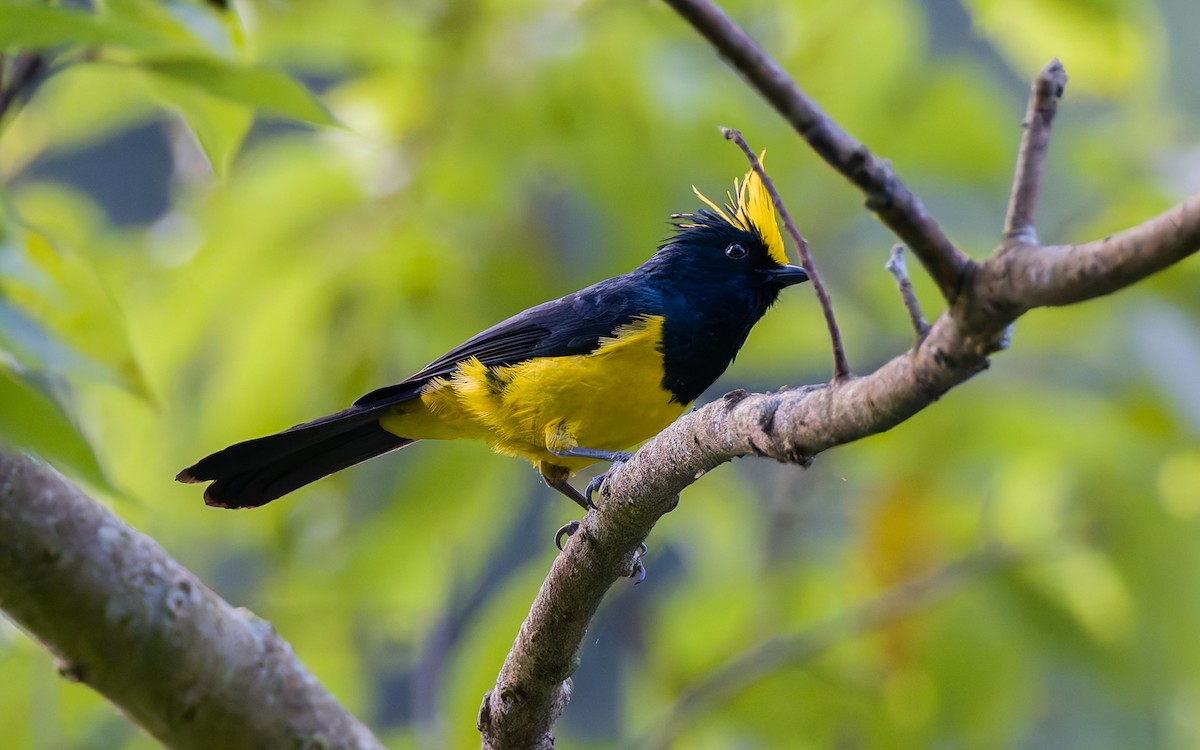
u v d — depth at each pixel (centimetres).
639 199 1126
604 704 1533
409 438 1010
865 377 464
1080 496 1080
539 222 1171
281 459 980
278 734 759
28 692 1000
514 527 1380
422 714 1193
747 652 1162
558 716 730
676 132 1125
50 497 698
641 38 1164
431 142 1166
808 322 1239
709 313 966
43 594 698
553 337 949
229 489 973
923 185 1213
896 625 1107
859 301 1241
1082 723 1177
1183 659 1062
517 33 1175
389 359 1138
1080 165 1209
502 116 1152
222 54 669
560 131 1145
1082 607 1114
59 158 1769
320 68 1223
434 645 1225
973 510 1185
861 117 1209
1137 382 1085
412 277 1141
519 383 941
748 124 1138
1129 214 1075
